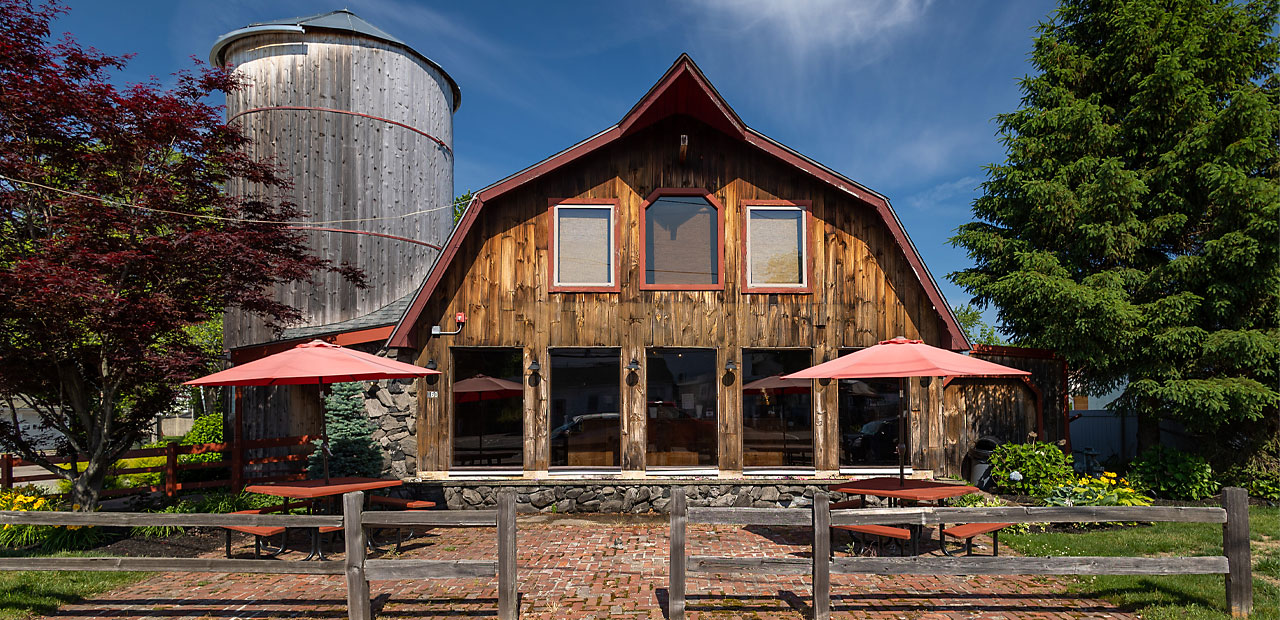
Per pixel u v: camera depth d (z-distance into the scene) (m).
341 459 10.36
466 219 10.34
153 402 9.81
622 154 11.02
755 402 10.78
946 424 11.77
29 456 9.73
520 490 10.53
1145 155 12.52
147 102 8.73
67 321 8.30
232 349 14.50
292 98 14.82
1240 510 5.52
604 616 5.68
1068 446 12.41
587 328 10.80
